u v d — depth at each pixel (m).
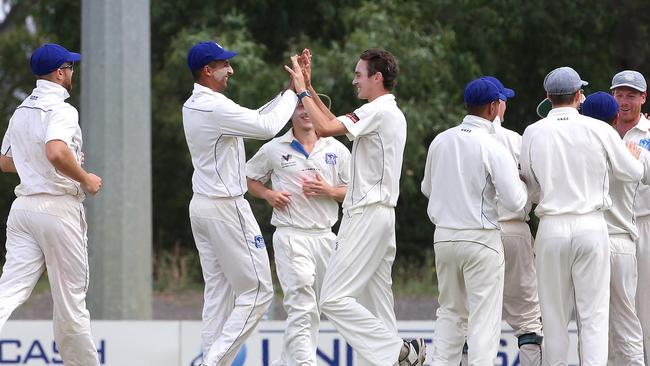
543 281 26.45
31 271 25.70
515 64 71.19
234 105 26.05
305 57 26.70
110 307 39.47
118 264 39.53
